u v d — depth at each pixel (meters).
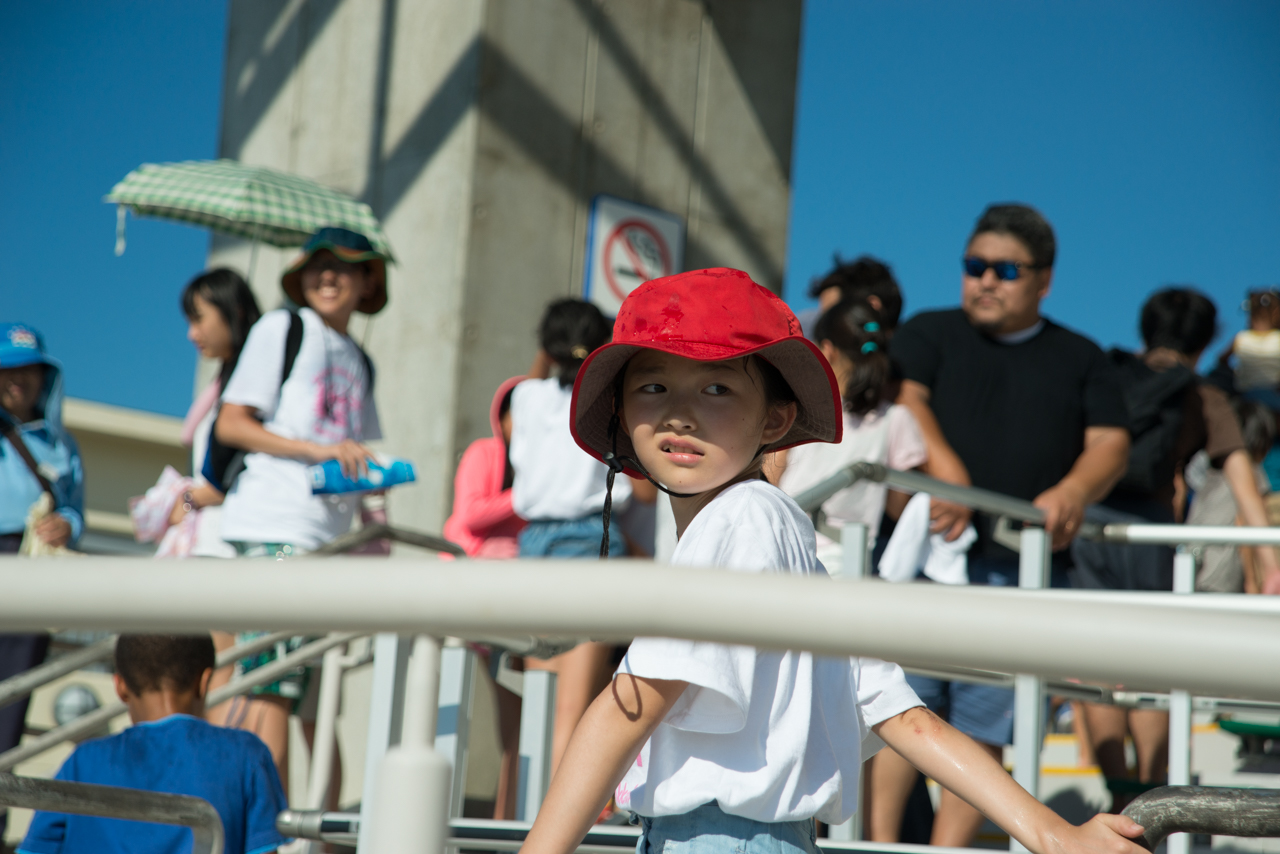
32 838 2.38
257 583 0.67
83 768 2.45
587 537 3.48
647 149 5.61
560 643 2.65
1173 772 2.47
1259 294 5.60
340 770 3.85
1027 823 1.25
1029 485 3.35
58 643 4.39
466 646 2.45
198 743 2.49
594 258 5.36
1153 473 3.74
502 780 3.67
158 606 0.66
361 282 3.72
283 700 3.44
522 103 5.29
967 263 3.45
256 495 3.39
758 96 5.98
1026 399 3.39
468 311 5.07
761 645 0.64
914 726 1.36
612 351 1.42
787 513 1.40
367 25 5.64
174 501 3.95
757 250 5.90
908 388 3.36
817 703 1.34
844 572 2.61
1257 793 1.19
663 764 1.30
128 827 2.39
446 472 4.96
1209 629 0.59
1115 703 2.64
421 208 5.26
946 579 3.10
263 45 6.12
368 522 3.88
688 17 5.79
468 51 5.23
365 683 4.90
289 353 3.49
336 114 5.69
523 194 5.25
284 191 5.00
